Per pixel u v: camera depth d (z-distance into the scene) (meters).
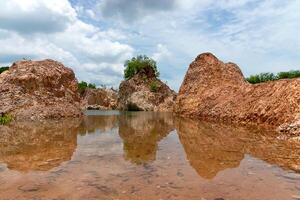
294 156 8.00
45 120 20.44
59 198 4.66
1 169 6.53
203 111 26.52
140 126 17.94
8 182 5.52
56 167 6.73
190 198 4.65
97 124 18.81
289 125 12.96
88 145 9.95
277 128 13.86
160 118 26.97
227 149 9.20
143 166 6.85
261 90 19.56
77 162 7.26
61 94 25.75
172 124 19.41
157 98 58.78
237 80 29.66
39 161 7.36
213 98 26.86
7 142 10.45
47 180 5.66
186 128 16.44
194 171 6.37
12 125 16.64
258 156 8.01
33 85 23.33
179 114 32.34
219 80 30.05
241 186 5.27
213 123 19.84
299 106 14.27
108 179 5.73
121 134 13.38
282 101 15.98
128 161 7.40
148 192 4.95
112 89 80.62
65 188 5.16
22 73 23.33
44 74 24.45
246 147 9.55
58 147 9.48
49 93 24.20
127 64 67.00
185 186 5.27
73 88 27.95
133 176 5.95
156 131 14.87
